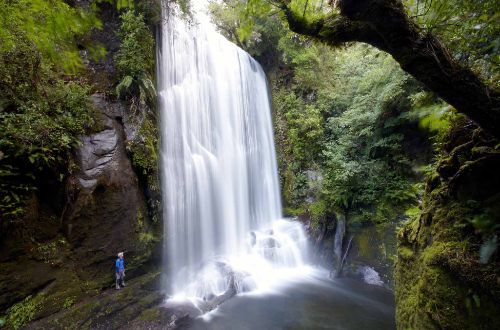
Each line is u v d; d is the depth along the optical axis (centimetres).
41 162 638
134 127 855
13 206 592
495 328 207
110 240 751
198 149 1112
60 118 695
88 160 745
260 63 1612
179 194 993
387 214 980
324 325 698
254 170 1357
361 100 1082
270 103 1589
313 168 1350
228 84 1306
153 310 702
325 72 1412
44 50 380
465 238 253
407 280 355
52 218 669
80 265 695
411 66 236
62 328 584
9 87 623
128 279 788
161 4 1038
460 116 309
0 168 575
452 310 242
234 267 988
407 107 926
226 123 1263
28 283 598
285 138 1496
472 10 217
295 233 1205
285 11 285
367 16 229
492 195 243
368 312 761
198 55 1189
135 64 869
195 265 990
